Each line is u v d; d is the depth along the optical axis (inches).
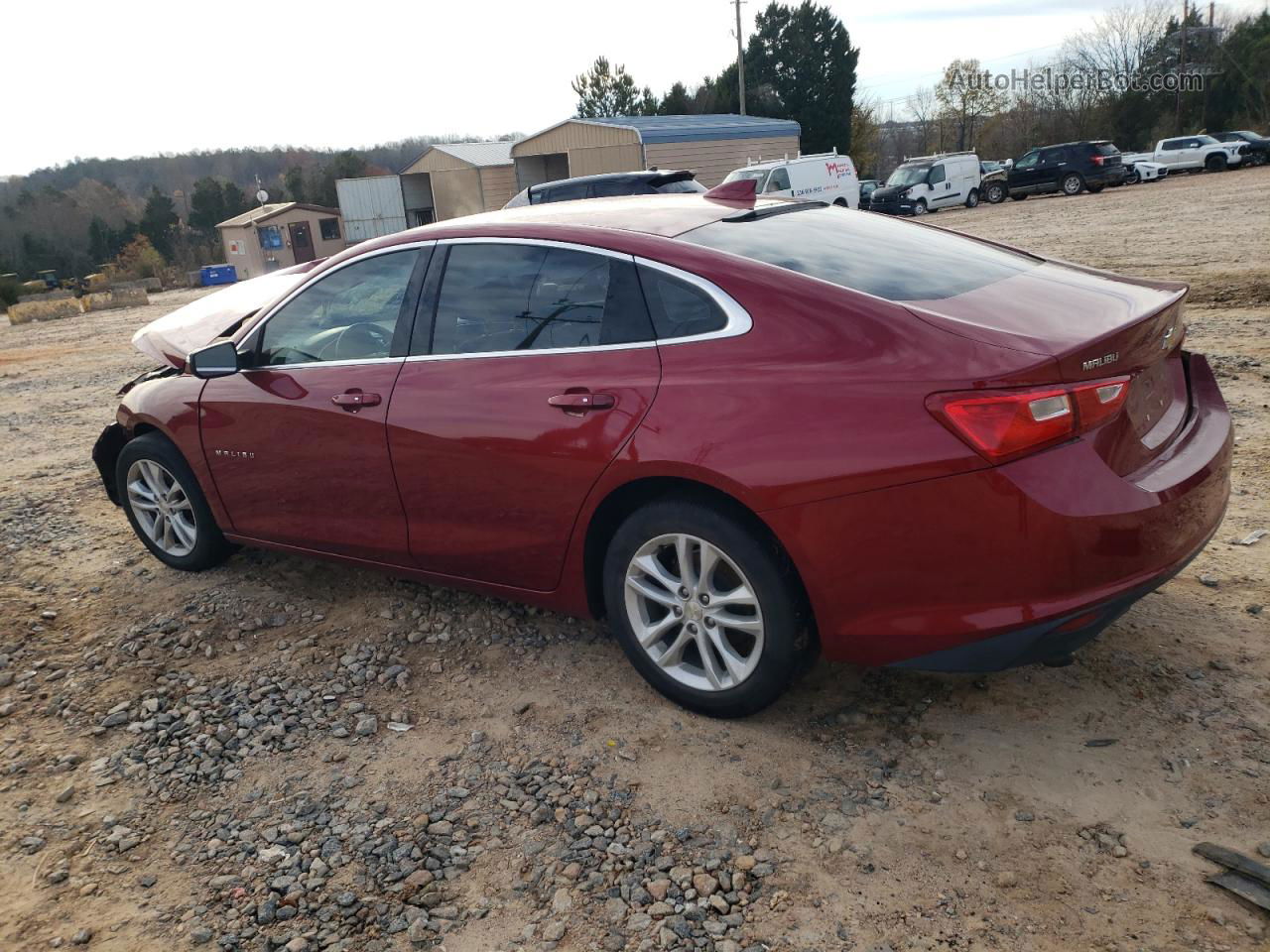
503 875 99.9
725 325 112.0
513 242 131.4
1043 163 1200.2
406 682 139.3
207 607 168.1
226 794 117.1
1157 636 131.0
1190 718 113.6
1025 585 96.7
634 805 108.5
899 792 106.3
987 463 94.9
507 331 129.7
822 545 103.5
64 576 189.5
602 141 1159.0
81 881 104.3
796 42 2004.2
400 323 141.1
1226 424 118.3
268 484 159.2
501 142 1531.7
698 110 2236.7
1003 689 123.2
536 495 125.3
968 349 98.5
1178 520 101.8
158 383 177.0
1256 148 1332.4
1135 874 92.1
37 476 270.4
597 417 117.3
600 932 91.5
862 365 102.3
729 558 111.2
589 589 128.6
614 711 127.1
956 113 2568.9
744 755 115.3
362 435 141.6
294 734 128.7
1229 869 91.0
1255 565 147.5
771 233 126.7
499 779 115.1
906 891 92.9
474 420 128.6
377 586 171.6
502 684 136.5
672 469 110.9
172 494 180.9
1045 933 86.6
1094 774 106.2
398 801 112.9
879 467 99.0
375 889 99.3
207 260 3159.5
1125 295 117.1
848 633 106.3
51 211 3659.0
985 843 97.8
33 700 143.3
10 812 117.3
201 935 94.7
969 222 940.0
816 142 2065.7
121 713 136.6
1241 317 325.4
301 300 154.4
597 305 121.9
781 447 103.8
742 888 95.3
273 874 102.8
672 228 124.9
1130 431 103.0
